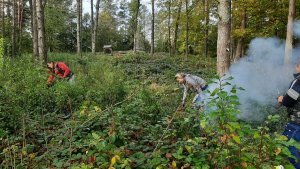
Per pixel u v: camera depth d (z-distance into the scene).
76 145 3.96
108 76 10.50
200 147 3.50
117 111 5.29
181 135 4.60
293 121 3.94
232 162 2.96
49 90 7.08
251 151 3.11
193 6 19.66
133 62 21.16
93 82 9.63
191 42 27.73
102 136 4.11
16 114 5.15
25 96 6.28
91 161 3.41
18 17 25.44
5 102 5.36
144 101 6.83
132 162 3.47
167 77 14.41
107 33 50.66
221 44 8.80
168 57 24.06
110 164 3.20
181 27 25.64
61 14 28.81
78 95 7.37
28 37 27.11
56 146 4.29
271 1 15.99
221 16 8.82
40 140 4.64
